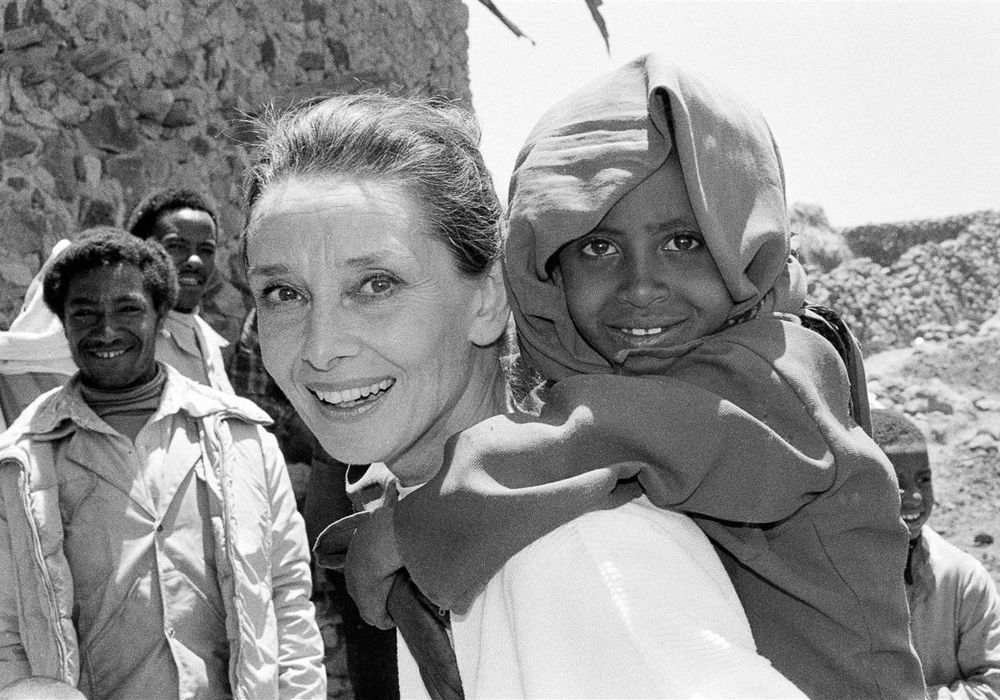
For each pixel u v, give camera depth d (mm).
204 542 2422
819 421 1093
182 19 5797
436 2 8281
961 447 15469
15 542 2324
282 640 2533
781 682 872
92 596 2332
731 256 1123
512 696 958
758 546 1093
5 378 2984
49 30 4859
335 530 1366
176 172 5633
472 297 1146
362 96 1192
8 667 2266
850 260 18516
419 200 1091
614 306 1208
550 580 937
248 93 6215
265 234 1084
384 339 1068
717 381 1139
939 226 18672
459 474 1008
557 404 1069
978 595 2631
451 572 987
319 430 1105
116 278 2549
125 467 2424
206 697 2326
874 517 1104
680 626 896
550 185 1149
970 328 17828
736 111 1179
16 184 4699
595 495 965
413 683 1326
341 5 7062
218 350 3637
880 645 1102
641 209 1178
